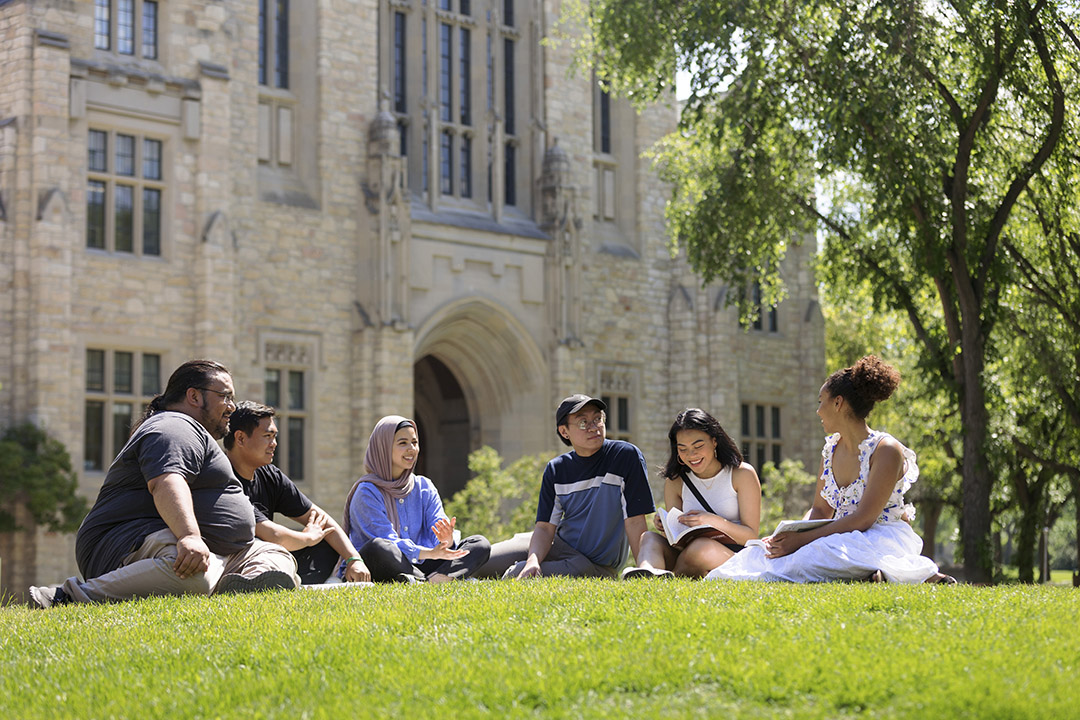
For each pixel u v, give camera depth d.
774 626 5.05
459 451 30.80
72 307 20.72
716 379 30.77
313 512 8.73
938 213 17.47
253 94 24.08
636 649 4.68
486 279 27.22
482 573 9.54
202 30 22.58
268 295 23.92
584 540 8.91
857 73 16.44
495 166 28.00
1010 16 16.23
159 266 21.77
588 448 8.88
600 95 31.47
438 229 26.22
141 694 4.43
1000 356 19.56
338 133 25.33
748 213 19.48
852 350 37.91
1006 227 20.14
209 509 7.23
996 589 6.59
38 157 20.38
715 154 20.81
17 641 5.63
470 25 28.42
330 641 5.09
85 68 20.94
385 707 4.04
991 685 3.95
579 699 4.07
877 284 20.25
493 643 5.02
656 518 8.28
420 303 25.91
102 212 21.39
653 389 30.94
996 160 18.62
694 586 6.46
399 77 27.31
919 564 6.93
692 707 3.93
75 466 20.55
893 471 7.17
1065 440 22.50
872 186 17.73
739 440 31.03
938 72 17.06
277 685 4.43
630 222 31.41
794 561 7.07
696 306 31.22
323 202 24.95
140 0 21.97
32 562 20.02
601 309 30.05
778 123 18.56
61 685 4.66
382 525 8.95
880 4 16.30
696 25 17.78
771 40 17.84
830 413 7.41
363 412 24.77
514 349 27.95
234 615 5.84
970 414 17.67
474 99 28.42
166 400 7.61
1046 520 31.30
